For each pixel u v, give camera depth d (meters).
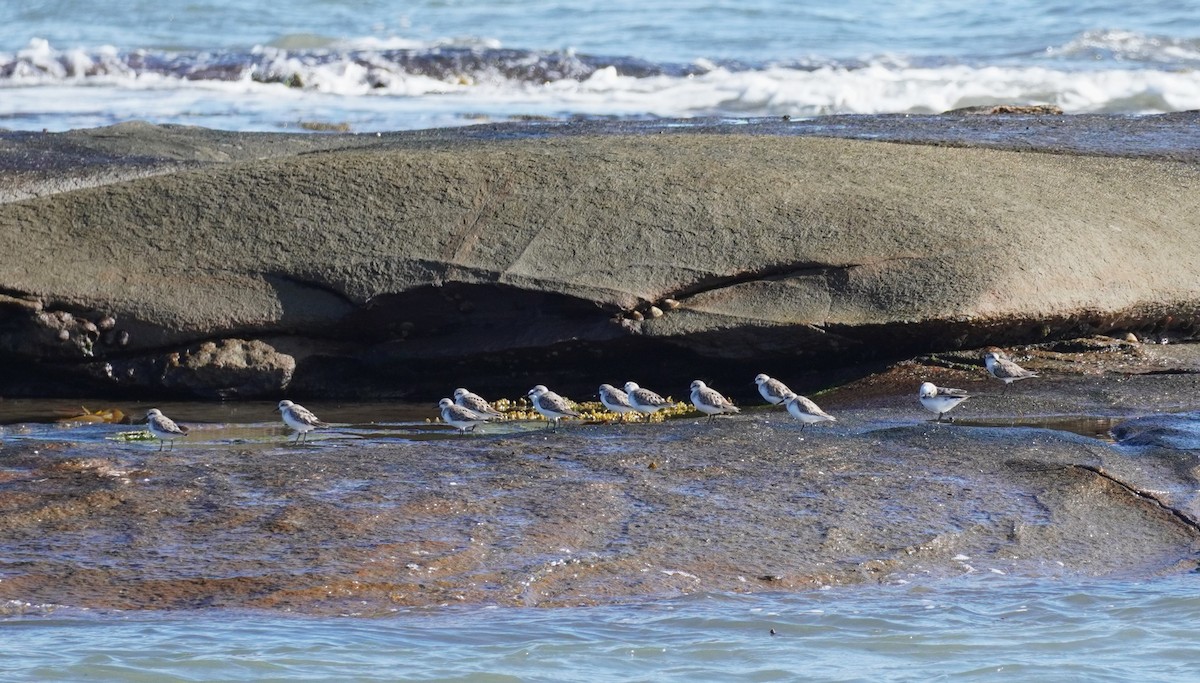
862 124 84.31
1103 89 126.69
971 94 125.06
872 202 59.75
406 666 31.66
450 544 36.75
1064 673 32.09
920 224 58.53
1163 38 154.62
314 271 58.28
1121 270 58.50
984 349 56.69
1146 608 35.50
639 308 56.34
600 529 38.06
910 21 179.00
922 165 63.78
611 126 86.69
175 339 57.88
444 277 57.34
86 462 42.78
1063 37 159.88
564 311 56.97
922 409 51.12
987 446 44.94
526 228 58.78
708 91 126.62
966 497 40.75
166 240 59.59
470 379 58.78
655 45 162.75
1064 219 60.25
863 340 56.12
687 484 41.44
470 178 60.88
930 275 56.53
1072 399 51.66
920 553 37.56
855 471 42.69
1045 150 73.44
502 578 35.31
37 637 32.28
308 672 31.12
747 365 57.00
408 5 196.12
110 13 184.75
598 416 54.16
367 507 38.94
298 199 60.44
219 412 56.25
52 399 59.00
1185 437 45.78
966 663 32.59
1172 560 37.94
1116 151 73.44
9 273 58.00
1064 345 57.28
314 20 184.75
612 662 32.25
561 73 134.88
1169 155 72.19
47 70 133.50
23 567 35.09
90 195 61.34
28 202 61.28
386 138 82.25
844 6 190.50
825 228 58.34
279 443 48.84
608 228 58.56
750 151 64.44
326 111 113.69
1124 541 38.78
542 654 32.28
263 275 58.53
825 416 48.41
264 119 108.12
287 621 33.44
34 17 181.88
